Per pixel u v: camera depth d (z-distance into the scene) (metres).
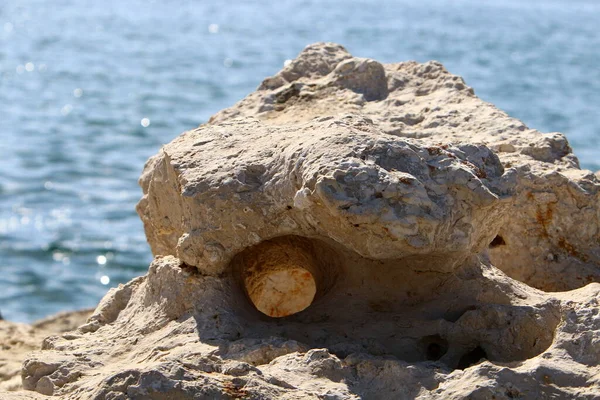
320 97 8.29
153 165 7.62
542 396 5.12
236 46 80.62
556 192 7.25
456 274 6.38
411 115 8.04
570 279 7.29
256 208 6.16
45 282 19.52
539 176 7.25
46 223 22.89
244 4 167.88
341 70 8.49
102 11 124.81
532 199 7.28
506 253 7.41
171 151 6.65
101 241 21.69
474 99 8.21
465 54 76.44
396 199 5.57
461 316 6.02
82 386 5.58
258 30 101.50
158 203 7.07
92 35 85.75
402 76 8.62
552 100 47.91
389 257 5.81
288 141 6.29
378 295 6.45
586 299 5.80
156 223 7.16
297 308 7.46
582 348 5.45
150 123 38.78
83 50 71.31
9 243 21.45
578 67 67.25
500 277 6.45
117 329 6.60
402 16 141.00
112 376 5.12
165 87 51.31
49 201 24.78
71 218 23.34
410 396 5.23
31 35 82.38
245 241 6.25
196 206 6.24
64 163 29.30
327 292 6.69
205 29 100.88
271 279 7.28
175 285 6.41
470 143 6.21
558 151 7.64
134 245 21.56
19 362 8.16
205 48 77.25
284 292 7.36
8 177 27.08
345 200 5.51
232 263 6.55
